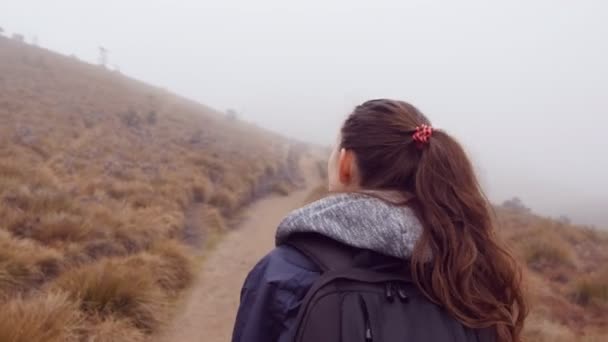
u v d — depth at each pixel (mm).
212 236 10383
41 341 4105
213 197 13305
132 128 20703
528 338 5887
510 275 1312
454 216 1229
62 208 7996
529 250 10297
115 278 5613
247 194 15984
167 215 9719
